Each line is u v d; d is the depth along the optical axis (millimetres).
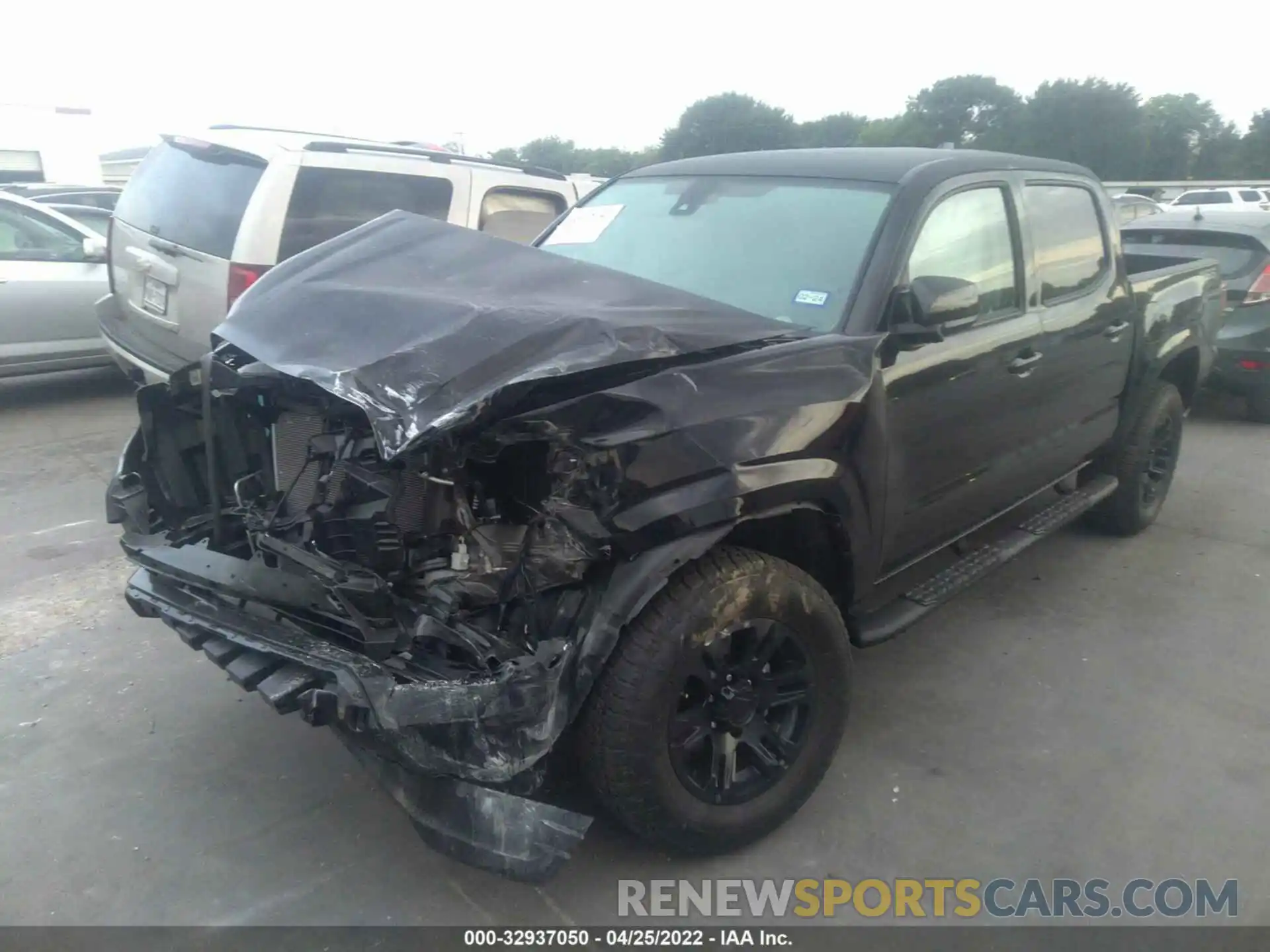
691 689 2811
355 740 2566
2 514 5637
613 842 3047
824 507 2955
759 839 3023
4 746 3449
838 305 3252
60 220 8180
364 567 2639
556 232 4312
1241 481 6840
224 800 3189
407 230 3488
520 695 2445
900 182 3561
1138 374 5086
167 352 6199
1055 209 4348
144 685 3863
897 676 4078
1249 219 8328
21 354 7891
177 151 6391
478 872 2904
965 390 3561
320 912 2732
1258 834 3133
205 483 3453
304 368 2609
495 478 2730
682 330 2799
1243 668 4199
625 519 2508
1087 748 3590
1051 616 4660
